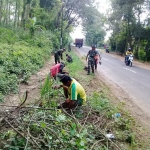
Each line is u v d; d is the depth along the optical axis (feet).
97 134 16.21
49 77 17.15
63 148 13.01
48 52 67.67
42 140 12.85
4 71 30.25
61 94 22.47
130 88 35.06
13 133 13.61
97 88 31.60
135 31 101.50
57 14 108.37
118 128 18.43
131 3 98.07
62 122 15.30
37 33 79.97
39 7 98.63
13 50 43.86
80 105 20.12
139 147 16.08
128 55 69.82
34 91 26.45
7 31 64.80
